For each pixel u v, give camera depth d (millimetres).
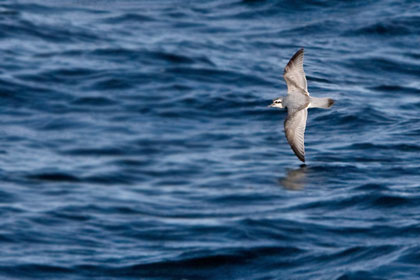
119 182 19406
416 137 18797
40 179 19422
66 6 32062
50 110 23625
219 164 19516
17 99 24094
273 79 23781
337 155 18266
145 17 30453
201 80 24531
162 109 23234
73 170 20078
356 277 12883
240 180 18250
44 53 27109
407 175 17094
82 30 29172
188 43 27359
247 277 13500
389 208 15602
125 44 27703
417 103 20781
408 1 28094
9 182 19016
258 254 14188
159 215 16625
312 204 16234
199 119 22516
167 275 13727
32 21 29906
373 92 21469
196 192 18031
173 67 25500
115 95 24266
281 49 25641
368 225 14945
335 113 19922
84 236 15461
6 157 20781
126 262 14234
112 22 30125
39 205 17344
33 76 25281
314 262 13742
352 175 17312
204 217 16266
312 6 28562
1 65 25938
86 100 24078
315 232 14836
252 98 22859
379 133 19156
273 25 27844
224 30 28281
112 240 15320
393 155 18125
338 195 16406
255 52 25812
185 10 30750
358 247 14094
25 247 14906
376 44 24969
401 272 12992
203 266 13953
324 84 21250
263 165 18953
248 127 21609
